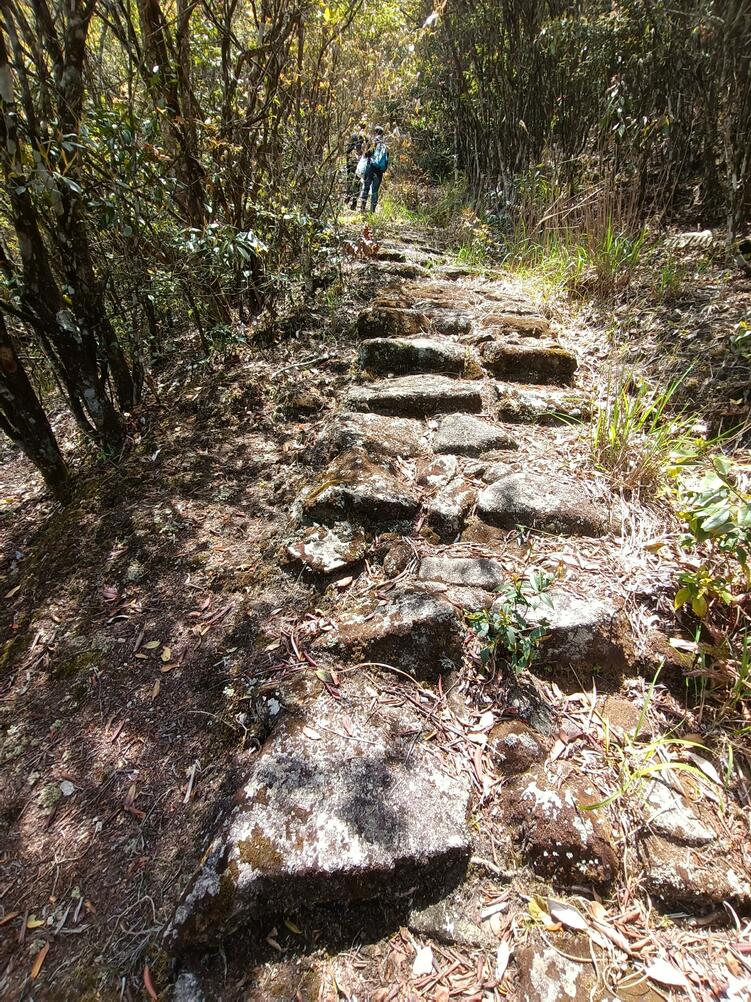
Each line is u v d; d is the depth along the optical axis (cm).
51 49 220
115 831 143
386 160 756
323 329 350
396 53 587
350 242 473
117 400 311
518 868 126
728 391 263
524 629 163
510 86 618
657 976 110
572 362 296
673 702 157
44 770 158
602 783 138
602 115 468
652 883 123
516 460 238
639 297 364
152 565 215
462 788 137
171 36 291
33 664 189
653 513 209
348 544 204
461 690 159
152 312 313
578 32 486
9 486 330
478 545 201
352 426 254
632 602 178
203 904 118
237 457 264
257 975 113
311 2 328
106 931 125
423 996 108
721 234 401
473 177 756
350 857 121
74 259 243
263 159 347
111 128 224
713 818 133
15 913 130
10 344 236
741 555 152
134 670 179
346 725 148
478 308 373
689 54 408
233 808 132
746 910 121
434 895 123
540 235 507
